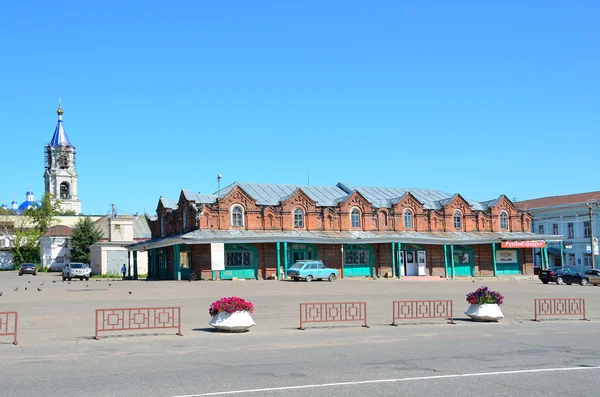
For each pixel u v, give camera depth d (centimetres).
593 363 1369
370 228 6225
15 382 1166
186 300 3238
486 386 1107
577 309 2988
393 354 1517
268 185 6397
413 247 6278
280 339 1836
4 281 5903
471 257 6575
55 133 15862
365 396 1022
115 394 1047
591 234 6644
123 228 9025
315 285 4481
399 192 7031
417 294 3762
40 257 10262
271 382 1142
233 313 1992
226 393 1041
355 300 3288
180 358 1464
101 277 7538
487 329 2117
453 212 6662
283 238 5475
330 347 1664
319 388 1083
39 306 2862
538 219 8406
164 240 5631
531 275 6731
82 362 1411
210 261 5375
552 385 1120
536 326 2233
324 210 6034
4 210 14338
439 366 1327
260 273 5550
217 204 5575
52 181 15525
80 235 9175
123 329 1912
